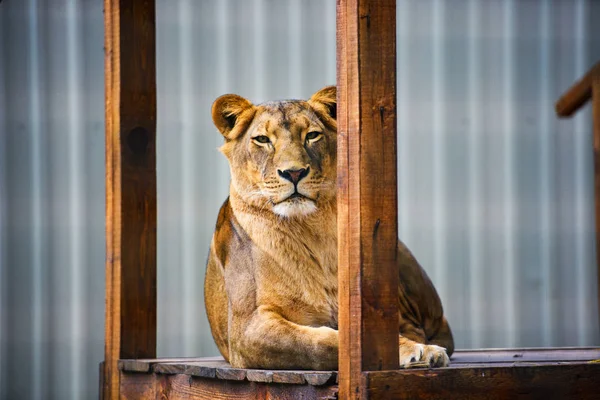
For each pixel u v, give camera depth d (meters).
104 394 9.77
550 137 14.91
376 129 6.92
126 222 9.77
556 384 7.41
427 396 6.93
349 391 6.86
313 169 8.48
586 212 15.15
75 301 13.85
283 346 8.14
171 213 13.70
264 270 8.60
